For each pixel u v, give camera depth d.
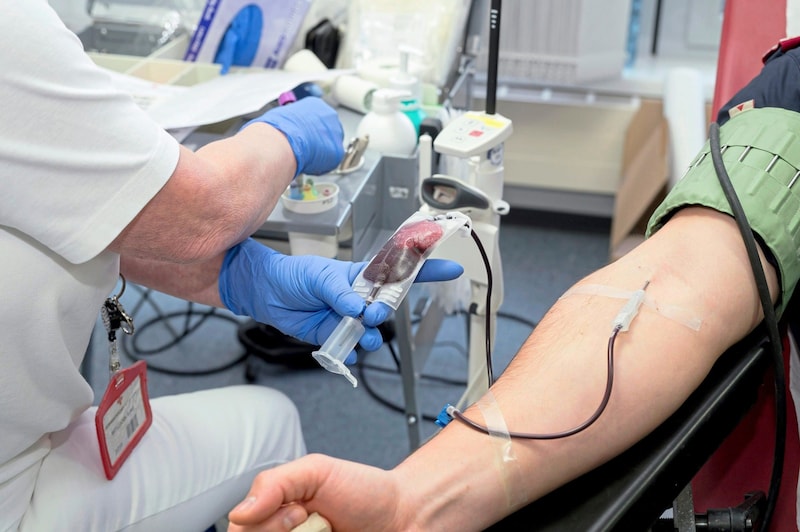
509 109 2.56
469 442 0.70
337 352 0.85
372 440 1.90
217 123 1.42
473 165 1.15
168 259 0.87
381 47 1.65
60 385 0.89
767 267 0.82
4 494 0.92
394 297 0.87
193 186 0.84
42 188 0.75
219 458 1.11
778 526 0.94
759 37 1.13
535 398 0.74
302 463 0.61
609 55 2.41
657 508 0.71
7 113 0.72
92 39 1.87
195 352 2.17
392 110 1.36
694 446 0.74
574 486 0.71
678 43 2.66
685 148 2.10
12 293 0.80
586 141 2.55
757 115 0.90
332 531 0.64
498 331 2.23
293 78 1.50
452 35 1.63
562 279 2.47
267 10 1.68
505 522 0.69
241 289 1.03
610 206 2.74
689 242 0.84
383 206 1.39
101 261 0.89
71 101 0.74
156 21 1.87
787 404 0.96
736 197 0.82
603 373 0.75
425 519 0.66
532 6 2.32
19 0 0.71
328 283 0.91
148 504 1.03
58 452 1.01
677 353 0.76
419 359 1.61
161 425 1.09
